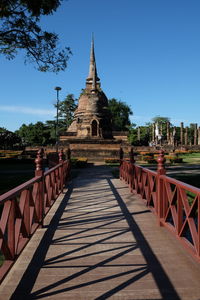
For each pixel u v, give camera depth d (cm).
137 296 277
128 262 361
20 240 377
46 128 7400
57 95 3250
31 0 1166
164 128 7869
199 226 302
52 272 333
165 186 481
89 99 3847
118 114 6812
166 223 463
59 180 905
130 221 560
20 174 1609
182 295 279
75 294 282
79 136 3788
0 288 296
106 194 886
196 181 1152
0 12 1183
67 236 469
